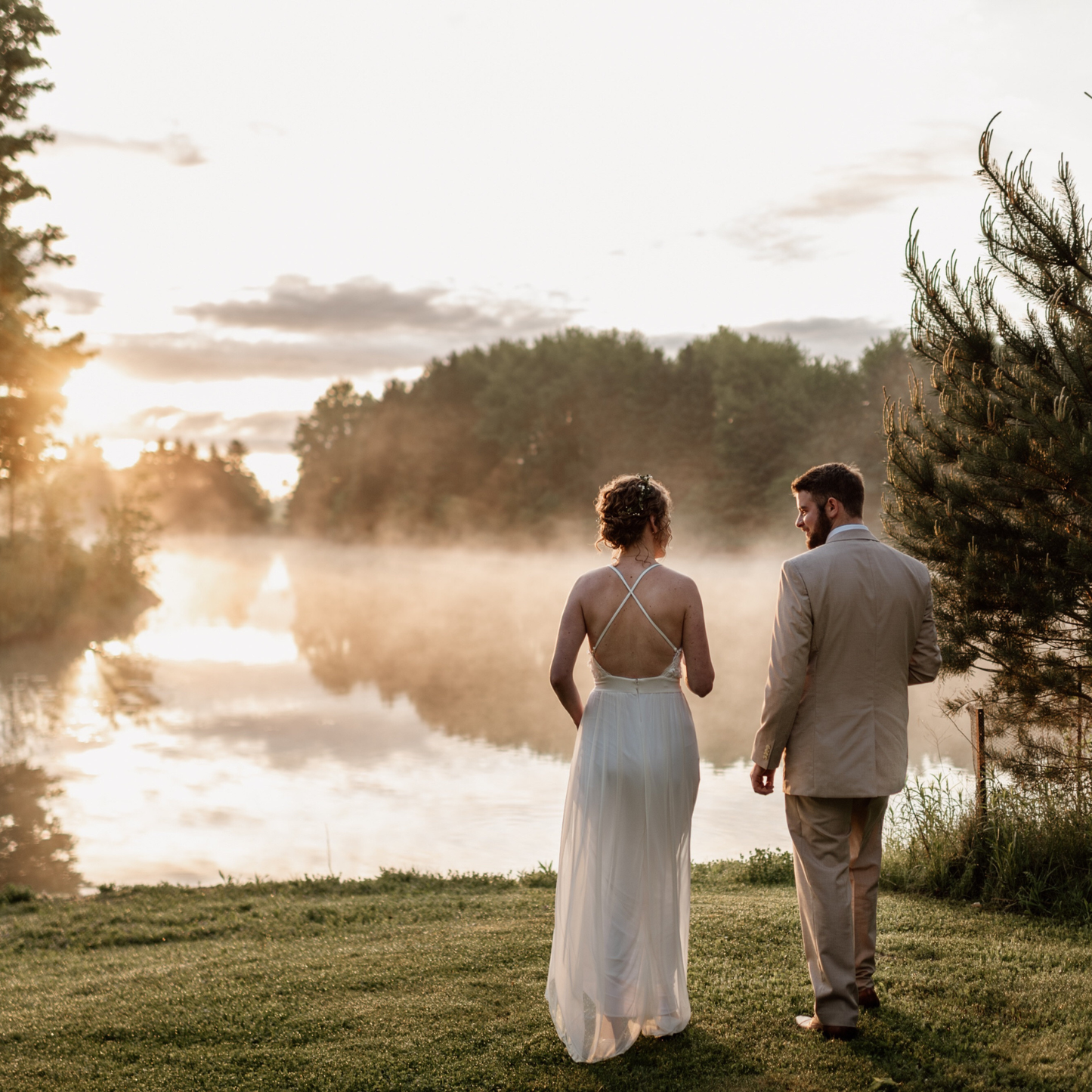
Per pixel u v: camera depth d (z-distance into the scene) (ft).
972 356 17.20
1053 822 17.35
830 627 10.87
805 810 11.23
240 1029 12.02
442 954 14.78
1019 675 17.74
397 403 368.27
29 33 97.19
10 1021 12.86
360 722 51.55
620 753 10.91
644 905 11.01
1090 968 13.15
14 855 28.71
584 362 271.69
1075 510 16.48
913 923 15.44
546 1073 10.52
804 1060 10.57
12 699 59.52
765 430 211.20
